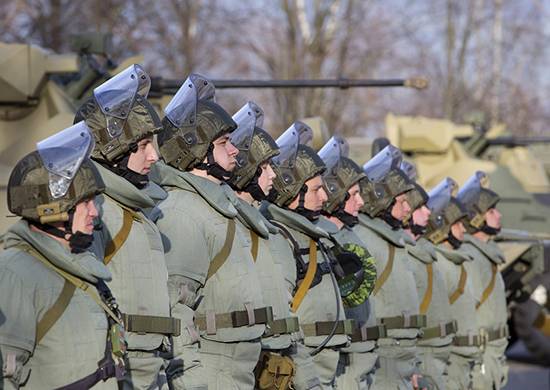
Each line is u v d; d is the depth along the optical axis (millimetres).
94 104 13734
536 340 38812
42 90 24781
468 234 24812
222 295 14953
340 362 18656
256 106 16547
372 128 80375
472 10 82125
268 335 16016
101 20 59312
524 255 33125
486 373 24391
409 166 21766
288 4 61000
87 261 12266
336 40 66938
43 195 11953
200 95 15281
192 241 14617
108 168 13789
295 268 17219
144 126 13688
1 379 11477
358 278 17469
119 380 12523
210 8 66062
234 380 15172
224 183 15453
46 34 56781
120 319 12508
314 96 61094
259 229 15930
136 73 13836
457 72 82562
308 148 17688
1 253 11977
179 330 13977
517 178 45781
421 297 21672
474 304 23375
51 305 11859
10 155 24109
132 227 13633
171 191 15008
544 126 104000
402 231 20766
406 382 20109
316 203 17703
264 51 66688
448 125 41844
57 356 11859
